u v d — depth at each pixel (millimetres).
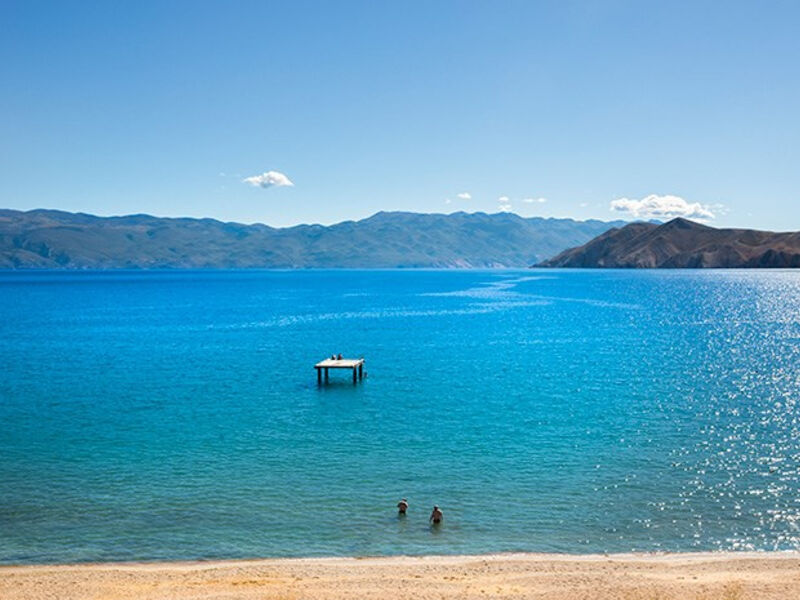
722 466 30266
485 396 46562
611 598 17922
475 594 18234
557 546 22203
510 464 30734
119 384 52312
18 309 139750
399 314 124875
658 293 181000
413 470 29938
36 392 48812
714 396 45625
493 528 23688
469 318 114188
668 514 24859
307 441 34875
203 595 18141
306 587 18703
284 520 24375
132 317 119375
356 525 23953
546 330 92250
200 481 28516
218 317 119750
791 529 23484
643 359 63781
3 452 32875
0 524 24031
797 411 40812
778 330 89312
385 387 50625
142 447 33750
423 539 22781
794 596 17891
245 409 42938
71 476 29219
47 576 19656
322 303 161250
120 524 24016
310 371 59000
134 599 17953
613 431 36406
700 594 18094
